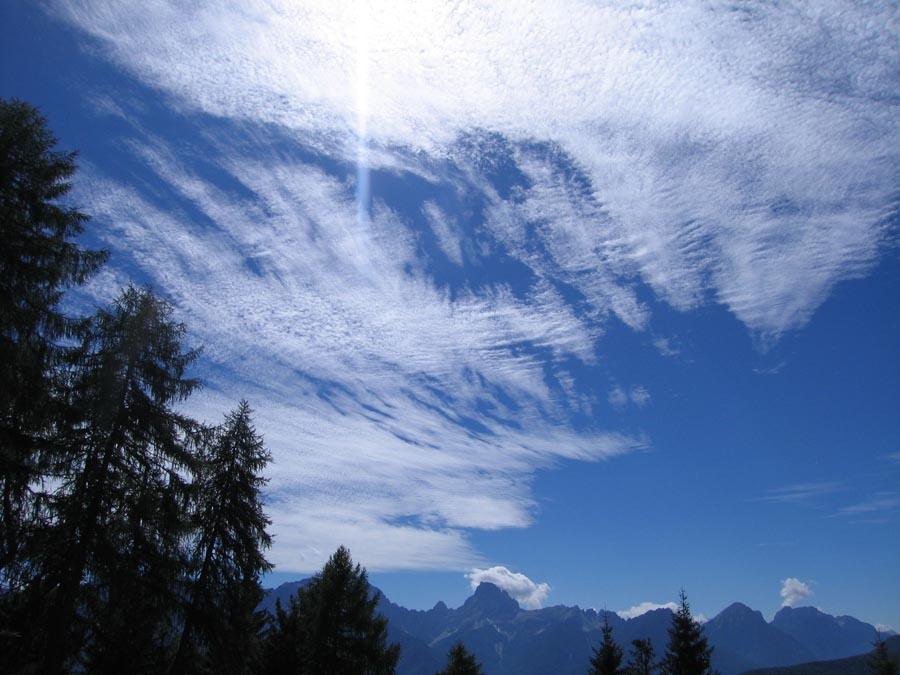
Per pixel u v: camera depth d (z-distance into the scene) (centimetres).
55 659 1595
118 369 1772
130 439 1803
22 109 1477
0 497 1555
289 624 2478
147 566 1791
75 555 1647
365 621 2777
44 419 1630
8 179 1413
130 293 1878
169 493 1838
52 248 1478
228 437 2270
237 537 2172
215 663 2000
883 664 4181
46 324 1522
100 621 1750
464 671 3828
